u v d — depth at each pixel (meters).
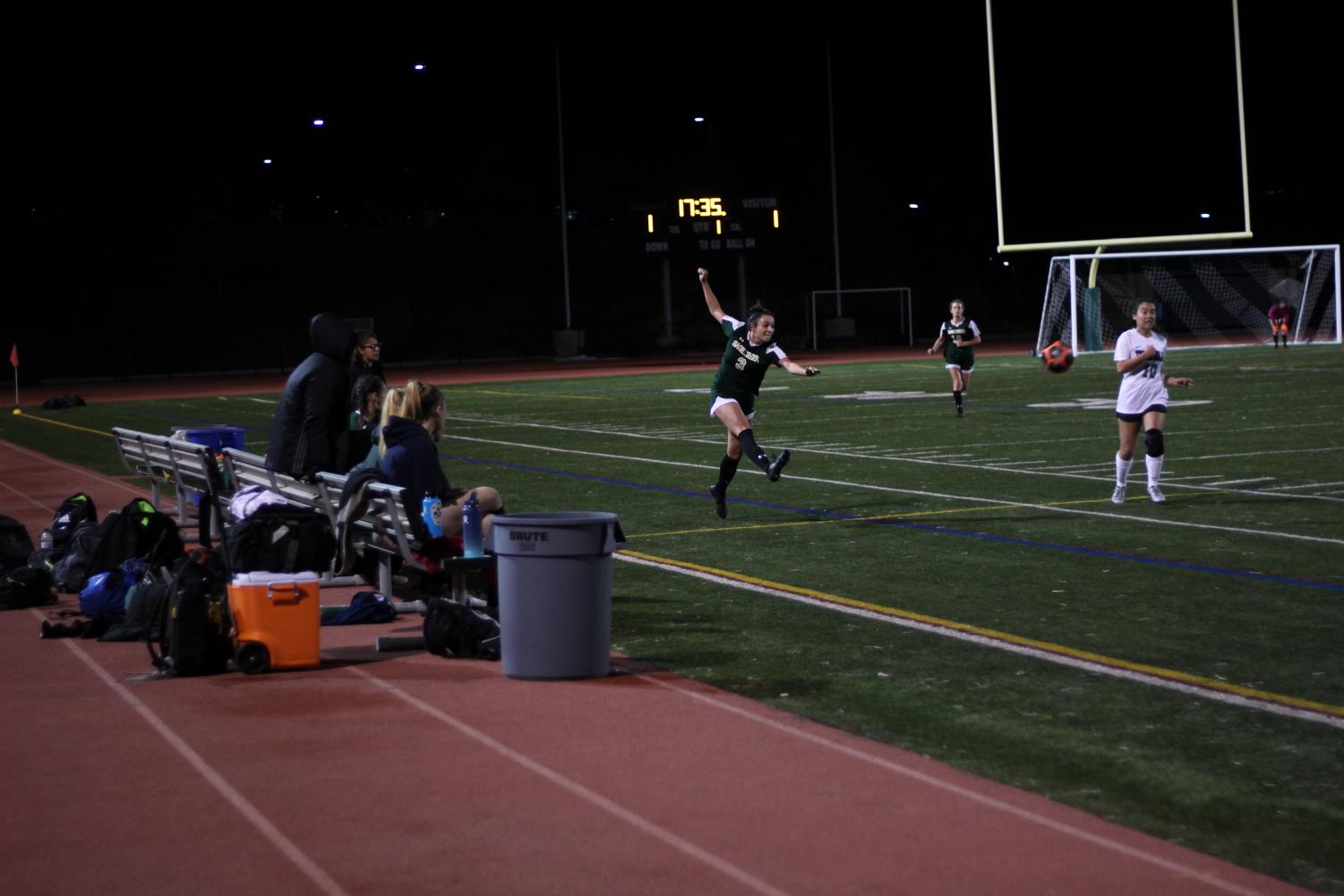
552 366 61.09
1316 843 5.07
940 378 38.78
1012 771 5.94
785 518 13.91
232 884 4.77
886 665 7.93
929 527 13.04
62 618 9.55
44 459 23.55
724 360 13.73
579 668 7.66
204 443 14.64
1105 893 4.60
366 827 5.30
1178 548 11.62
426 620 8.40
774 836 5.14
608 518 7.68
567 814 5.42
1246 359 42.69
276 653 7.97
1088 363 43.53
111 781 5.93
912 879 4.72
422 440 9.52
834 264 84.38
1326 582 10.14
